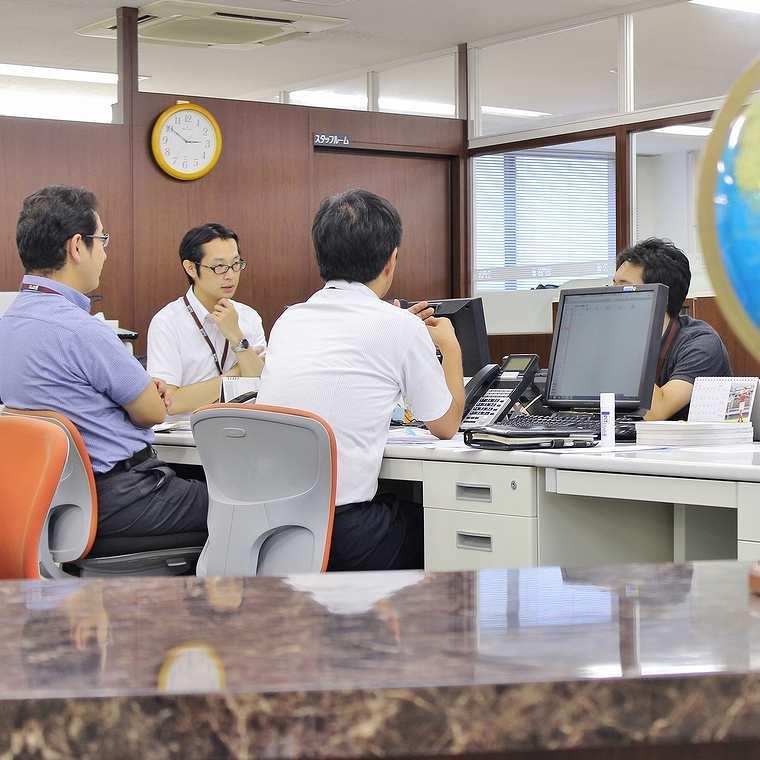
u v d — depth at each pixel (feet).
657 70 23.31
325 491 8.23
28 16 23.11
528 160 25.61
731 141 2.65
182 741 1.85
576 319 10.35
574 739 1.92
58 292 9.93
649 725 1.94
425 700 1.89
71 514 9.33
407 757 1.96
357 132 25.14
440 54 26.63
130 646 2.19
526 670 1.99
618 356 9.93
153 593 2.74
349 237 9.03
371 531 8.95
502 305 25.46
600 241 24.30
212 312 14.05
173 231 22.95
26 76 28.37
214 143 23.18
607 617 2.45
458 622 2.39
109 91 30.04
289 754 1.86
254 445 8.31
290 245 24.32
